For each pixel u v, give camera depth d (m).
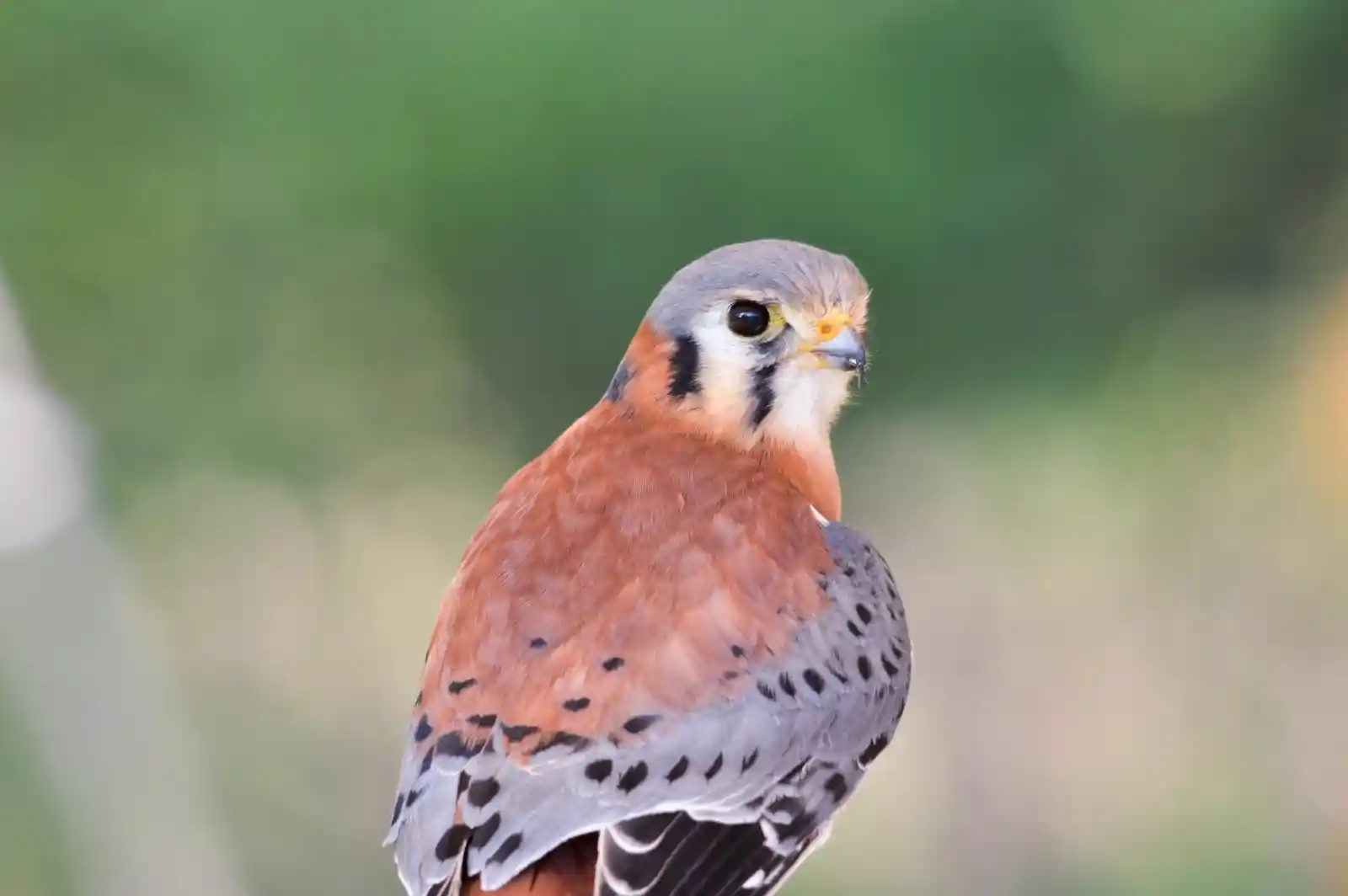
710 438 6.76
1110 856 15.23
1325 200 14.72
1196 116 13.85
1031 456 15.66
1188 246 14.52
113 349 14.52
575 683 5.77
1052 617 16.81
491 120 12.54
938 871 15.59
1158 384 15.18
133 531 14.75
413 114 12.73
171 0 12.83
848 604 6.36
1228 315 15.17
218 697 15.73
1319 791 15.46
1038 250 13.48
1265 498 16.53
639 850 5.54
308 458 15.45
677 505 6.30
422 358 14.58
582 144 12.52
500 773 5.62
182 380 14.79
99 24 13.07
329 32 12.78
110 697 12.77
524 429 14.66
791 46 12.44
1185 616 16.70
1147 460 15.76
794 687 6.02
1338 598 16.52
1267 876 14.73
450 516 16.16
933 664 16.78
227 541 15.69
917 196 12.71
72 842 12.83
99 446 14.23
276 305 14.32
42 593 12.52
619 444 6.68
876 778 16.25
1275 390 15.89
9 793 12.92
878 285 13.19
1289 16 13.33
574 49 12.37
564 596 5.97
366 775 15.59
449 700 5.82
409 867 5.57
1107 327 14.38
